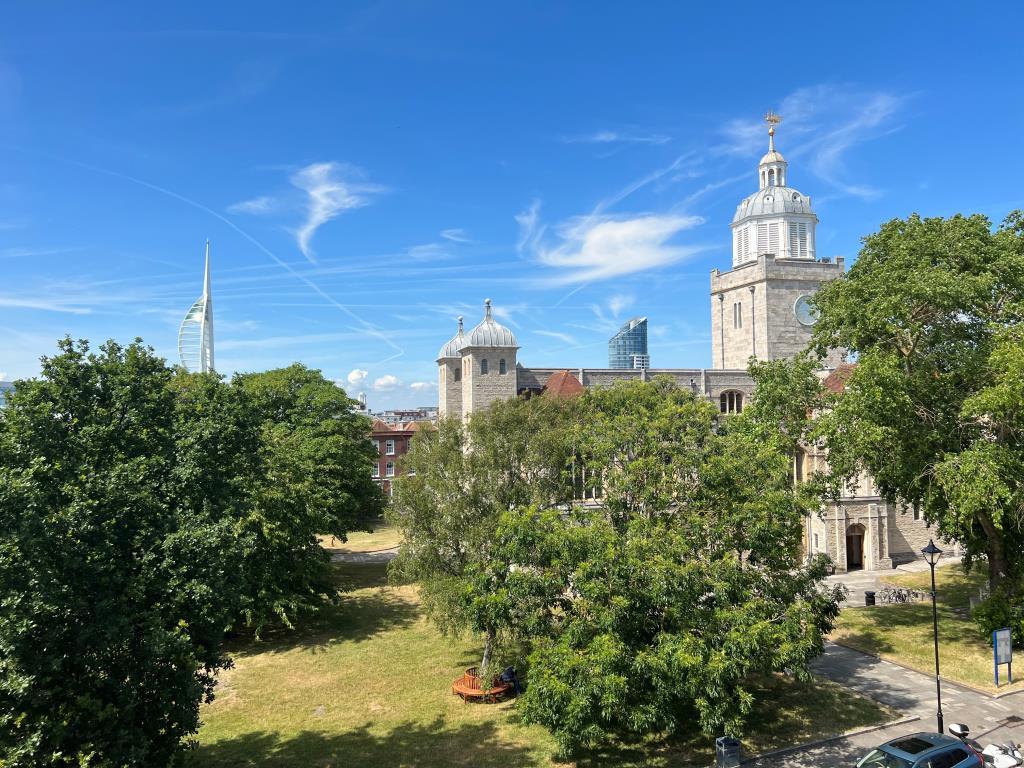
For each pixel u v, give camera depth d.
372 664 39.44
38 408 20.94
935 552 28.02
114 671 19.59
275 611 42.59
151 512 21.48
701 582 25.42
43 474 19.42
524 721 25.11
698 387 73.44
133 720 19.75
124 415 23.59
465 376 67.88
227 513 24.69
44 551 17.80
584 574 24.58
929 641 39.31
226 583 22.23
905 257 36.50
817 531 60.88
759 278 77.19
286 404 64.56
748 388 74.75
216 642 22.58
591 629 25.27
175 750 20.84
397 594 56.03
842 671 35.38
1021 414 33.00
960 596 49.31
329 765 26.78
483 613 26.72
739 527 27.69
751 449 30.08
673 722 24.78
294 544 44.38
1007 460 32.06
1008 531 38.34
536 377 69.88
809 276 77.56
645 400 33.97
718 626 25.03
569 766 26.27
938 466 33.56
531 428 34.91
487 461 34.00
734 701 25.59
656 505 28.67
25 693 16.78
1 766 16.45
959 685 32.78
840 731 28.38
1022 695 31.38
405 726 30.58
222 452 26.33
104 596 19.06
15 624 16.31
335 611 51.19
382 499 64.44
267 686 36.16
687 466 28.64
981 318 36.09
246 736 29.81
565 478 34.69
